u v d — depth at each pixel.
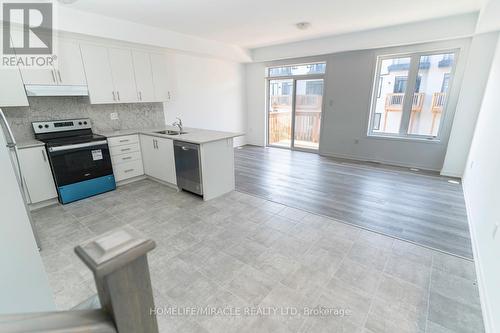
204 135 3.65
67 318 0.47
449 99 4.26
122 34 3.72
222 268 2.08
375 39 4.43
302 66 5.98
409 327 1.53
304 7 3.28
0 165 1.04
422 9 3.41
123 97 4.02
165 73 4.57
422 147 4.65
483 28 3.37
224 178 3.63
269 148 6.86
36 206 3.21
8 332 0.40
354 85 5.18
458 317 1.60
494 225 1.84
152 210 3.16
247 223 2.82
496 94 2.79
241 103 6.91
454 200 3.36
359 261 2.15
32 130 3.43
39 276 1.24
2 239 1.06
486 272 1.77
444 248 2.32
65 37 3.31
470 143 4.02
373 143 5.21
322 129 5.86
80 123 3.81
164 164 3.87
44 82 3.19
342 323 1.57
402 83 4.74
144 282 0.55
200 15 3.54
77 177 3.41
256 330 1.53
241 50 5.93
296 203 3.34
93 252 0.49
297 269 2.06
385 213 3.02
